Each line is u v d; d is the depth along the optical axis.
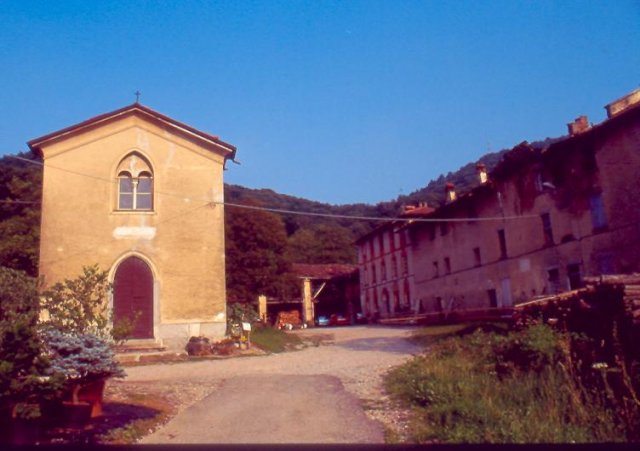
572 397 8.41
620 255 22.55
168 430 9.38
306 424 9.55
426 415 9.47
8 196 35.22
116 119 23.59
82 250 22.19
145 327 22.06
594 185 24.08
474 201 34.78
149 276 22.61
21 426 6.73
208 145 24.19
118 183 23.31
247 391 12.94
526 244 29.02
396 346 23.20
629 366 9.21
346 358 19.64
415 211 48.19
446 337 22.97
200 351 21.34
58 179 22.61
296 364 18.25
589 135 23.98
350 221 102.44
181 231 23.16
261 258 39.59
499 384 10.56
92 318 10.09
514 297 30.12
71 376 8.66
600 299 12.01
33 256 28.34
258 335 27.75
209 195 23.77
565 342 10.89
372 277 55.41
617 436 7.10
